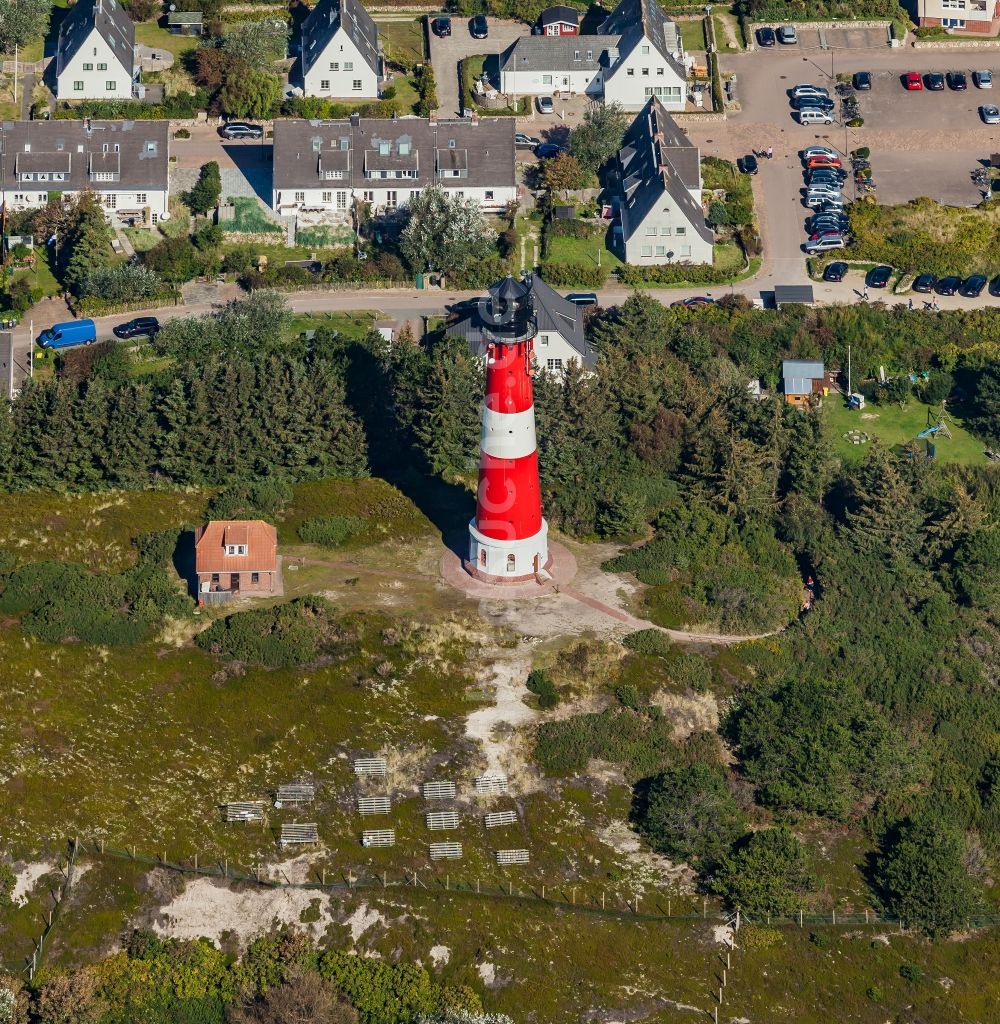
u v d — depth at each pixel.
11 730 177.62
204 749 177.12
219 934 164.62
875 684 190.38
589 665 185.50
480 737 178.88
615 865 170.88
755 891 167.75
